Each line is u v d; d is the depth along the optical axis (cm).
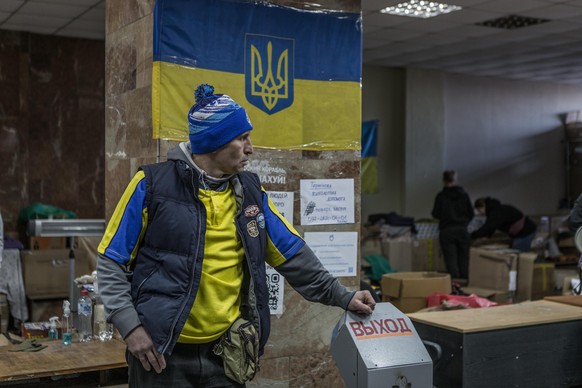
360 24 385
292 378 367
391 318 231
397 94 1150
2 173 862
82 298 370
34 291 685
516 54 1032
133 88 356
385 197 1141
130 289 205
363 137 1104
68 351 325
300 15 368
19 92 870
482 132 1223
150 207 206
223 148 209
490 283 794
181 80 335
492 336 327
